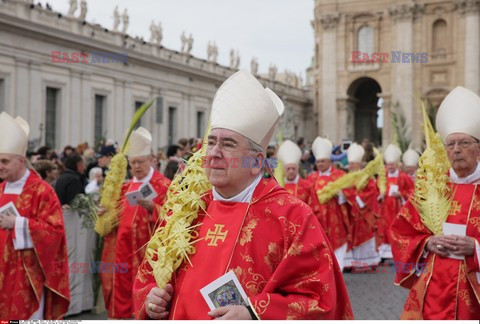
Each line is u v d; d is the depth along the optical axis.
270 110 3.65
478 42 52.81
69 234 8.89
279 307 3.19
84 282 9.28
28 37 27.59
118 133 34.78
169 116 41.00
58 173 10.93
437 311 5.26
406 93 54.50
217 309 3.23
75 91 30.95
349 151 14.78
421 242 5.46
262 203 3.56
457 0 53.03
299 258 3.32
